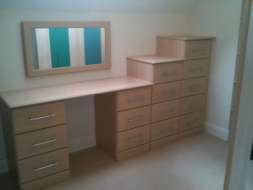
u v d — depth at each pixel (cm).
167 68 256
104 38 257
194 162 247
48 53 230
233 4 261
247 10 79
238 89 85
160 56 283
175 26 310
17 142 189
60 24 229
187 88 282
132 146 254
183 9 302
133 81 256
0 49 211
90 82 252
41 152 202
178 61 263
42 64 229
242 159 90
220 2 274
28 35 217
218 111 298
